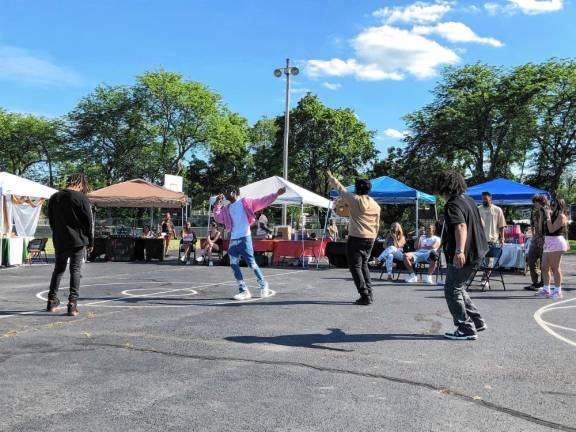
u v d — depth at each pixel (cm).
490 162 3809
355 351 520
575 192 4703
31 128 5462
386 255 1247
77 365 464
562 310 786
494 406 371
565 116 3569
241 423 336
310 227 4188
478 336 594
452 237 571
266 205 876
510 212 4059
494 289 1066
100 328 620
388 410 361
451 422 341
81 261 714
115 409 358
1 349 518
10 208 1736
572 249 2972
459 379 432
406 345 546
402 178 3966
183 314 719
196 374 440
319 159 4750
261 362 478
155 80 4900
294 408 363
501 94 3597
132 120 4966
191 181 5975
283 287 1061
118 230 2494
